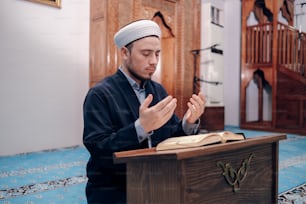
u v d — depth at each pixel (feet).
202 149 2.62
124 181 4.15
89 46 15.96
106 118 4.10
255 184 3.51
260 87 26.61
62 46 14.89
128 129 3.46
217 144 2.93
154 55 4.25
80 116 15.83
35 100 14.06
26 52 13.66
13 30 13.21
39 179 9.57
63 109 15.12
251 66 24.34
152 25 4.22
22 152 13.73
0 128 13.01
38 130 14.24
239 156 3.21
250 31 24.44
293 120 22.68
